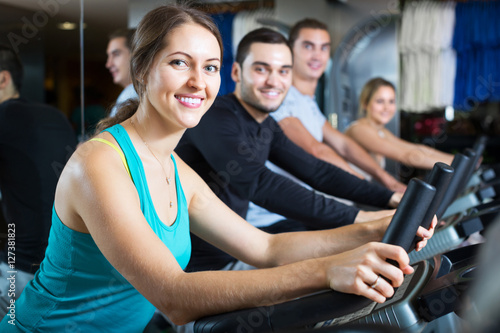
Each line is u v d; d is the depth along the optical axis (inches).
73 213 40.7
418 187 34.4
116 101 75.9
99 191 37.8
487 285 20.1
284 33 135.0
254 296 35.7
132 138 43.5
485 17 159.9
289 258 49.9
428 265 40.1
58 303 44.6
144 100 43.3
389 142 152.5
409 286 35.9
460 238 57.2
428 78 164.1
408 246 36.2
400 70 164.7
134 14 76.1
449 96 164.2
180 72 41.5
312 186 84.5
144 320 48.8
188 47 41.3
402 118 169.3
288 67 82.7
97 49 73.4
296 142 116.1
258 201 69.7
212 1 117.0
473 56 162.2
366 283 34.6
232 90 122.7
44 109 67.7
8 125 64.6
